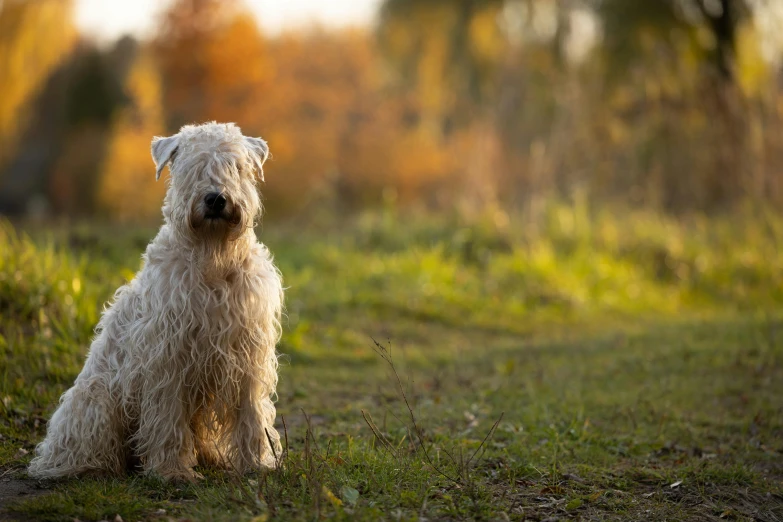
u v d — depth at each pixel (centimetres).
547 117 2766
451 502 450
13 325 780
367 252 1653
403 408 723
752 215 1759
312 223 2209
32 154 3588
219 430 521
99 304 870
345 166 3959
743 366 898
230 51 3472
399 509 436
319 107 4119
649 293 1524
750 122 1973
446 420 694
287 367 904
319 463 484
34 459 511
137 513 429
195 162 483
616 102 2286
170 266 483
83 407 493
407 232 1748
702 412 737
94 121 3641
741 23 2092
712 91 2098
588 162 2291
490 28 2705
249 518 403
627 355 973
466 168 3650
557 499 495
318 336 1066
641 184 2192
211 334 478
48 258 894
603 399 772
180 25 3434
